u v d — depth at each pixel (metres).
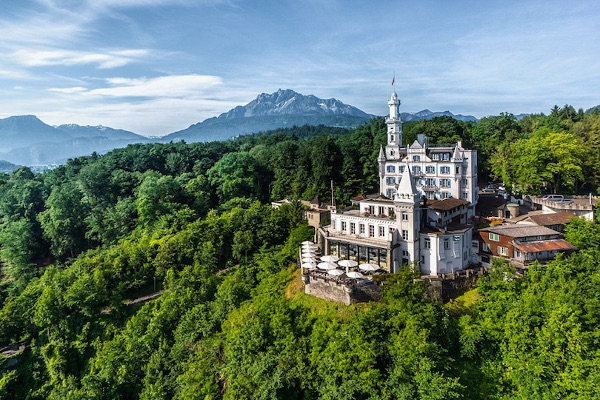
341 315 58.78
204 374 59.91
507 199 103.44
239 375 54.59
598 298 50.31
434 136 129.38
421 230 69.06
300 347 54.72
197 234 97.38
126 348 71.44
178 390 60.88
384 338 50.69
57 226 117.19
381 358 49.19
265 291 73.06
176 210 120.19
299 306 64.38
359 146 144.88
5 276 116.44
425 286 55.53
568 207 86.62
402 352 47.66
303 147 151.88
